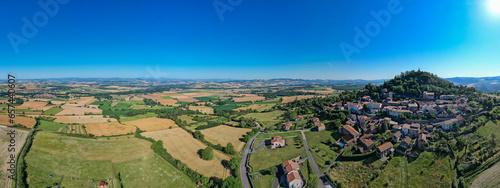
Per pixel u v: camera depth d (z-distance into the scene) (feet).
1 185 220.64
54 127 410.52
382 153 314.96
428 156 303.07
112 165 292.61
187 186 266.98
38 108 646.74
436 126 384.68
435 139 341.82
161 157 329.52
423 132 363.35
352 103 561.43
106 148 337.72
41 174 250.16
